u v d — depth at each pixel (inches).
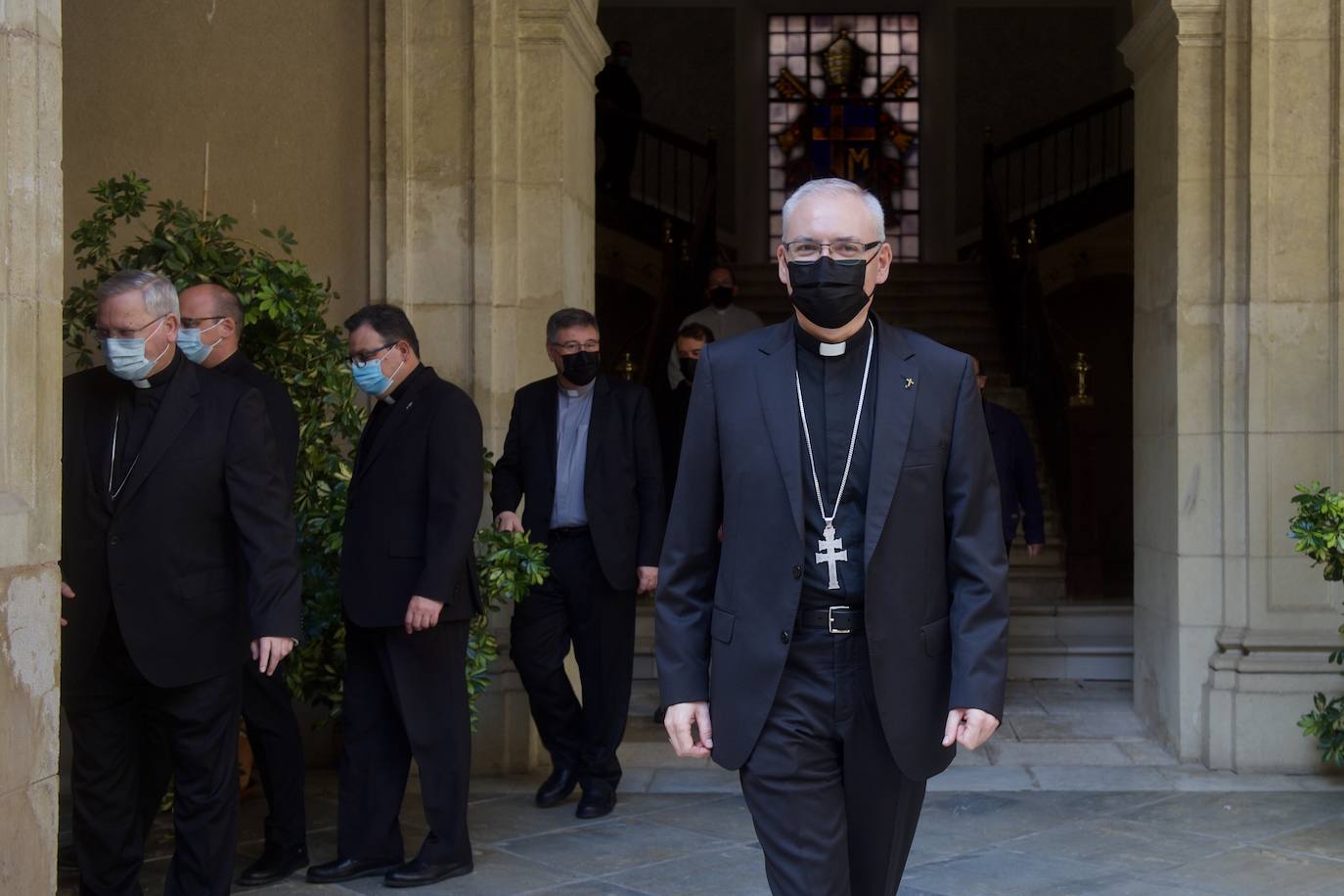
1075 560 397.7
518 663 236.7
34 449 134.9
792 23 729.6
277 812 198.7
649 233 576.4
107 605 160.6
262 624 162.9
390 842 199.6
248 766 244.7
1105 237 585.3
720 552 127.0
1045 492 442.3
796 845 118.0
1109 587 440.5
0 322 130.8
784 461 118.3
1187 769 264.8
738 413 121.0
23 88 133.3
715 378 123.3
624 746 292.4
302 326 217.9
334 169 271.4
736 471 120.5
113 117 269.7
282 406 197.0
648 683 347.6
